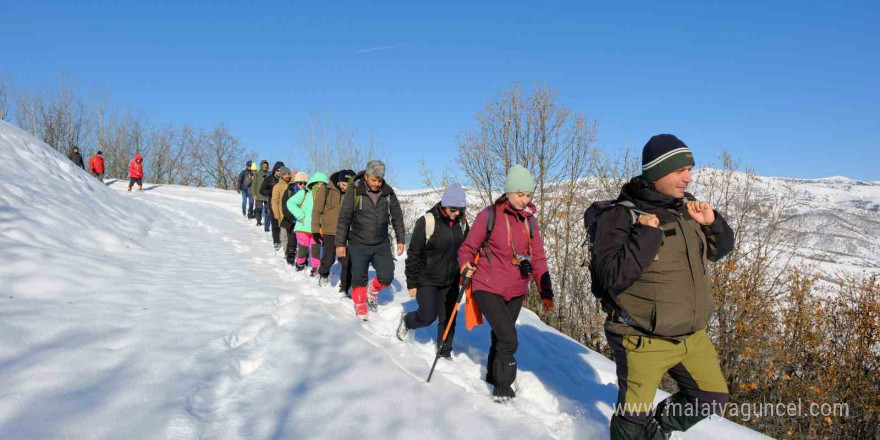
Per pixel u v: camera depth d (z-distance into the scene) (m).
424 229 4.41
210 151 45.69
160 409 2.84
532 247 3.87
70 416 2.59
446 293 4.57
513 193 3.71
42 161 9.09
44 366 3.10
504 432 3.05
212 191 25.47
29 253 5.28
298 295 6.24
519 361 4.93
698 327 2.47
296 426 2.87
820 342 10.68
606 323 2.72
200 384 3.29
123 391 2.98
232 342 4.27
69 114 40.41
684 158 2.40
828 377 10.37
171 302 5.09
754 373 10.97
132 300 4.92
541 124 13.76
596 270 2.60
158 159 45.50
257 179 14.44
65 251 6.02
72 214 7.52
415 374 3.94
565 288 12.70
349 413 3.08
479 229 3.75
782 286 11.27
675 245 2.46
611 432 2.72
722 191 13.66
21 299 4.31
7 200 6.68
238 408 3.02
